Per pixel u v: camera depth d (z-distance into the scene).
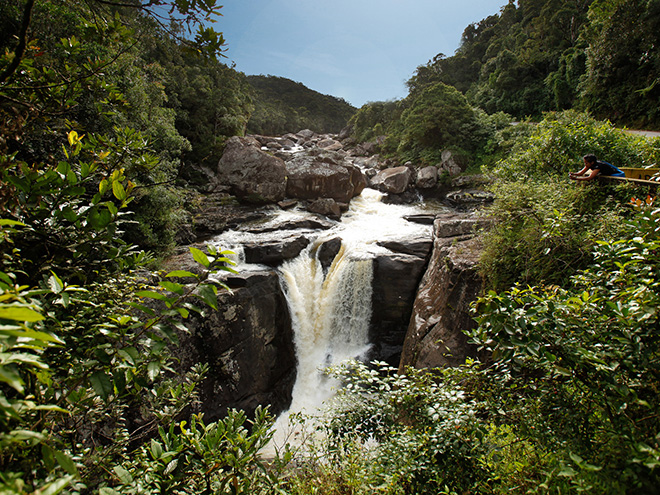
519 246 5.35
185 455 1.58
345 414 2.94
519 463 2.23
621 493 1.33
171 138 12.32
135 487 1.38
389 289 11.12
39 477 1.12
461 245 8.34
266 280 10.06
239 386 8.88
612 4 18.12
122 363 1.23
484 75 37.16
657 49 16.98
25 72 1.79
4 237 1.20
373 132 36.44
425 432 2.56
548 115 10.31
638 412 1.65
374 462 2.71
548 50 30.88
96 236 1.57
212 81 27.22
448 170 21.03
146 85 12.93
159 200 9.74
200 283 1.21
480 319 1.94
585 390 1.87
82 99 6.59
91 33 1.95
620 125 19.02
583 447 1.78
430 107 23.03
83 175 1.55
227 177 18.00
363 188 21.25
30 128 1.86
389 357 11.11
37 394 1.10
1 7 5.37
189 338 8.08
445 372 2.80
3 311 0.64
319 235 13.32
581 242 4.44
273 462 2.00
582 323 1.83
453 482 2.36
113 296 1.72
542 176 7.23
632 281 1.90
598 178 5.35
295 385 10.72
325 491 2.77
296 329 11.19
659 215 2.05
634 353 1.58
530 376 2.35
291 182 18.36
